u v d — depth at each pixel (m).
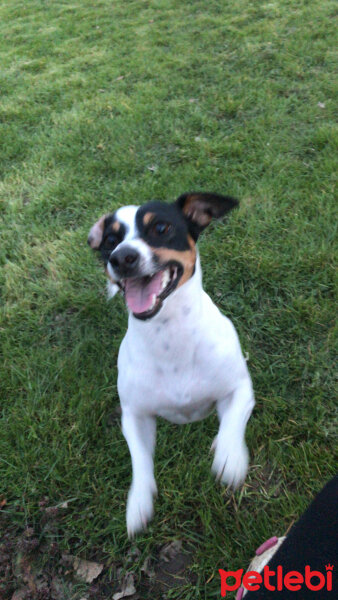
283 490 0.57
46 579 0.53
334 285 0.76
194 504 0.57
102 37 1.86
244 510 0.56
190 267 0.52
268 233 0.87
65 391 0.70
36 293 0.85
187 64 1.48
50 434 0.65
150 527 0.55
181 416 0.57
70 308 0.82
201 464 0.60
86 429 0.64
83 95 1.40
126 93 1.39
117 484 0.60
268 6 1.81
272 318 0.75
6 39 2.02
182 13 1.93
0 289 0.87
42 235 0.94
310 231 0.86
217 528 0.54
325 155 1.01
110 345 0.76
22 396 0.70
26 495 0.60
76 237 0.92
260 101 1.22
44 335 0.79
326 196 0.91
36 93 1.46
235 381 0.54
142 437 0.54
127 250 0.47
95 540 0.56
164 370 0.52
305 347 0.71
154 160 1.08
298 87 1.26
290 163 1.00
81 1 2.37
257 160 1.03
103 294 0.83
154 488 0.50
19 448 0.64
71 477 0.61
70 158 1.13
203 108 1.24
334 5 1.72
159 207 0.52
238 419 0.52
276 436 0.62
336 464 0.58
